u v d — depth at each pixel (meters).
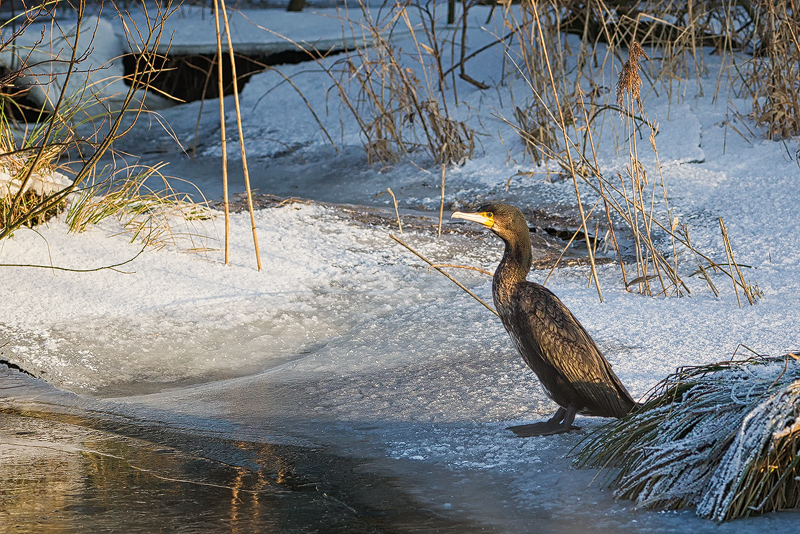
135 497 6.29
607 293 11.26
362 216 14.74
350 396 8.34
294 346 10.05
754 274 11.53
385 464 6.85
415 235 13.98
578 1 20.75
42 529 5.73
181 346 9.85
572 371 6.99
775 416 5.66
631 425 6.39
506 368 8.88
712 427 5.91
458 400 8.11
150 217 13.13
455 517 5.93
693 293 11.06
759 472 5.67
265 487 6.49
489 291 11.69
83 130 22.41
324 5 31.88
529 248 7.50
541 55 17.75
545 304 7.18
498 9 25.88
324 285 11.92
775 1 17.42
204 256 12.40
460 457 6.93
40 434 7.54
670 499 5.88
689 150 16.69
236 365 9.51
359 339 10.09
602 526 5.68
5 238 11.83
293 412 8.03
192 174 19.39
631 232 14.07
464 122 19.72
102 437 7.49
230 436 7.50
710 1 20.16
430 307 11.11
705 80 19.78
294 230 13.84
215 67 25.19
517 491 6.29
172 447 7.29
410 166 18.44
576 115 18.30
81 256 11.79
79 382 8.82
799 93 16.83
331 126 21.62
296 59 25.38
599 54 21.09
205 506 6.14
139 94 24.42
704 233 13.45
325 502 6.22
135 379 9.02
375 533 5.71
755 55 18.30
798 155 15.78
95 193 13.51
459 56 22.97
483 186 16.61
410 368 9.05
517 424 7.55
